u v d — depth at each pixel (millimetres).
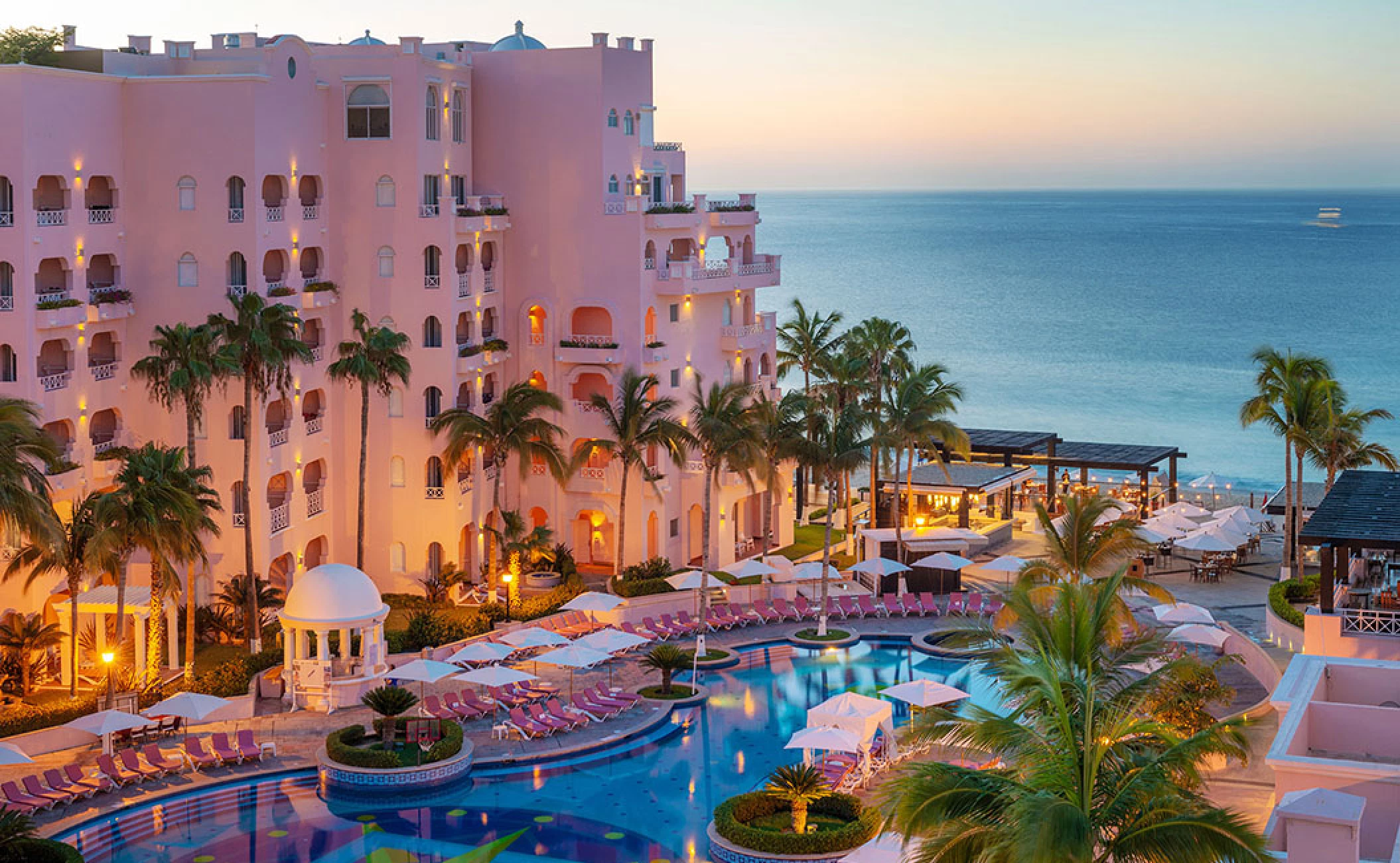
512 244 72250
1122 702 27359
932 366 74312
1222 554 75062
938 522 84312
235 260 62156
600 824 44250
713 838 41656
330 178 67375
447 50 72062
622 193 72188
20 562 49906
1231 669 55531
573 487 71812
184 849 42344
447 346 67062
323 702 54188
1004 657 29547
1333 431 68000
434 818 44906
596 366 71438
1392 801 29391
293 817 45062
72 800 44844
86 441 58875
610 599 61781
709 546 66875
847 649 63781
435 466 68062
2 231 54906
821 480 67312
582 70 70188
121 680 52969
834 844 40719
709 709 55375
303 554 65812
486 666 58938
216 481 61500
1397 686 35969
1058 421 148125
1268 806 36219
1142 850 24781
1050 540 53312
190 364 53438
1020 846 23516
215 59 63688
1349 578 56000
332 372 61719
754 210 80312
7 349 55656
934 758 46625
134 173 61719
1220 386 165750
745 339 78312
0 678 53062
